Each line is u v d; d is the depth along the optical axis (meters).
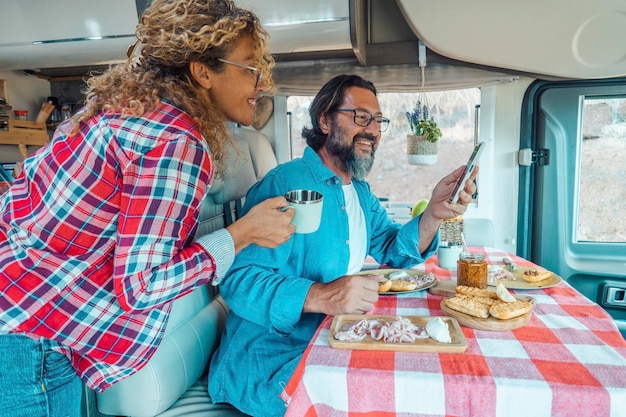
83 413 1.07
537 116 2.10
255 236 0.84
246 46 0.83
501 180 2.20
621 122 1.98
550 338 0.90
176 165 0.67
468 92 2.19
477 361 0.80
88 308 0.74
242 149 1.70
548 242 2.12
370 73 2.15
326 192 1.25
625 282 2.01
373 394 0.75
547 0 1.65
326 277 1.22
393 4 2.02
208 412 1.13
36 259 0.73
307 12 1.64
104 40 1.79
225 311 1.49
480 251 1.79
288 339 1.14
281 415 1.06
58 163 0.74
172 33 0.75
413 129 2.17
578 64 1.85
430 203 1.35
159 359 1.09
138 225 0.66
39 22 1.78
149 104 0.72
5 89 1.87
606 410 0.68
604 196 2.04
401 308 1.10
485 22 1.74
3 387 0.78
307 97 2.32
